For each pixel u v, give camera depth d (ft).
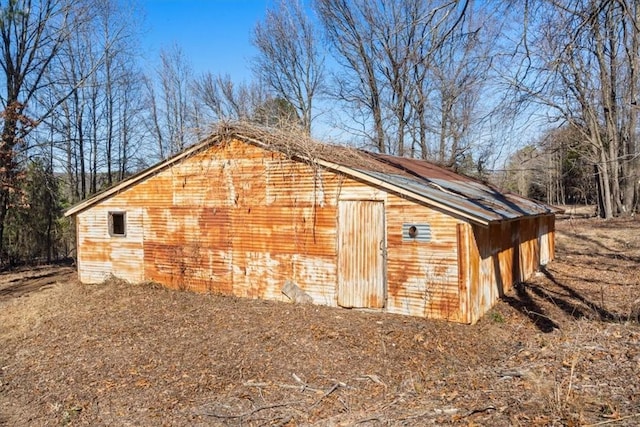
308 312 28.19
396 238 27.71
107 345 24.34
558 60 22.26
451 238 25.98
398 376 19.12
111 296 34.45
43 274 52.34
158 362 21.67
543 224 47.14
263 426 15.53
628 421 12.53
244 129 32.83
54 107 66.13
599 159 67.87
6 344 25.89
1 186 53.57
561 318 27.14
